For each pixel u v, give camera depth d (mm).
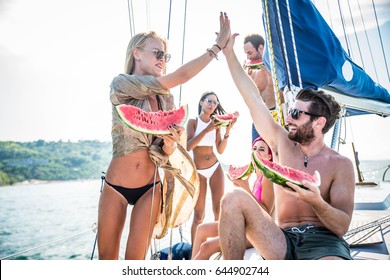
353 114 7305
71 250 13266
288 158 2600
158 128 2461
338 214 2223
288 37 3666
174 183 2859
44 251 13617
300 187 2111
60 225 27250
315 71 3760
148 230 2666
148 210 2664
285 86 3564
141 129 2389
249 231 2328
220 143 5098
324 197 2447
